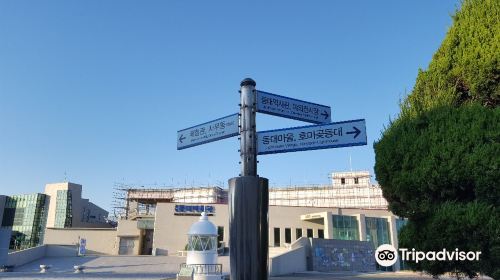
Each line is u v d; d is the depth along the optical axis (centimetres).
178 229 5162
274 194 10925
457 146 571
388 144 657
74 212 8925
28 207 8712
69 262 4084
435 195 600
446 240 564
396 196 650
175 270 3538
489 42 638
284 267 3497
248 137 497
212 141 545
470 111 591
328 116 577
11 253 3803
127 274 3275
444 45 717
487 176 538
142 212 8125
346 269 4319
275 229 5347
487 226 530
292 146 519
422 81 732
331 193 10538
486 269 539
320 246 4159
